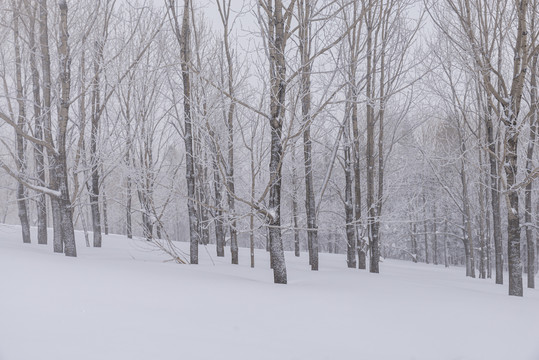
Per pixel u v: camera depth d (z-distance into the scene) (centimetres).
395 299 723
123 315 512
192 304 591
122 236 2108
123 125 1309
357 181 1572
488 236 2306
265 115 888
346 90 1258
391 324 576
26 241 1355
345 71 1127
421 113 1872
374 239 1430
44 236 1390
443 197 3002
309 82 1077
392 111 1902
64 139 1059
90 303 546
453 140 2355
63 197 1041
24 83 1466
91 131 1390
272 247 877
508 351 510
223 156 1229
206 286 703
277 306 622
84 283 642
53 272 696
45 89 1119
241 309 591
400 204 2219
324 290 765
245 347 447
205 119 968
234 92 1191
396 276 1285
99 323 476
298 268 1348
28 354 375
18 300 529
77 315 495
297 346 468
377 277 1109
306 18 900
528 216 1777
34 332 430
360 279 1004
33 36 1238
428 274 1688
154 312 536
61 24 1052
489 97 1025
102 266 817
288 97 1261
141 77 1375
